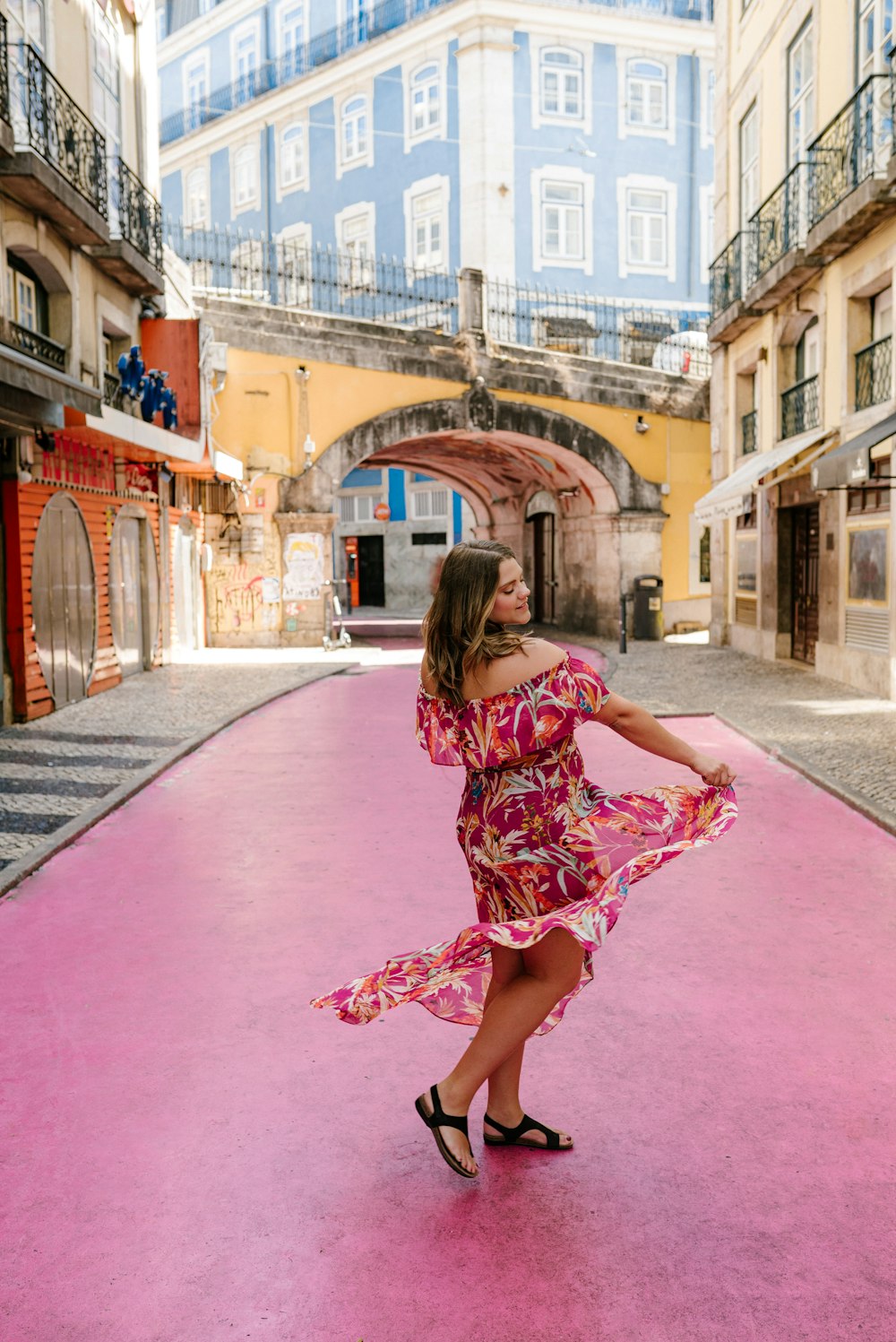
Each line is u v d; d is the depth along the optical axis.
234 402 21.05
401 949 4.62
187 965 4.49
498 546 2.74
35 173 10.98
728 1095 3.34
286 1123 3.20
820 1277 2.46
